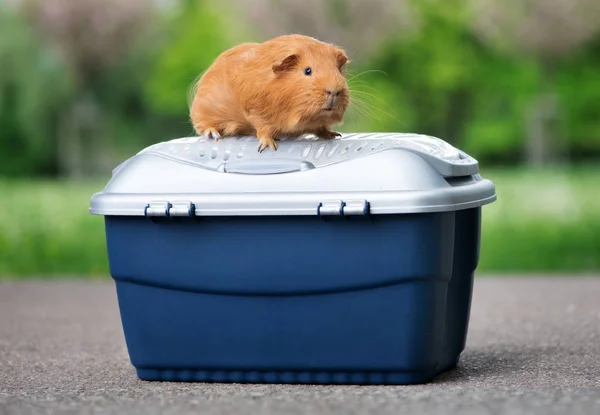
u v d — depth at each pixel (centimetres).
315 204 396
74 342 582
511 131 3212
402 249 395
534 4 2372
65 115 3141
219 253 412
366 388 406
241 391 406
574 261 1088
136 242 423
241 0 2344
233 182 410
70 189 2070
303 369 416
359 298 404
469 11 3025
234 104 439
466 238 443
